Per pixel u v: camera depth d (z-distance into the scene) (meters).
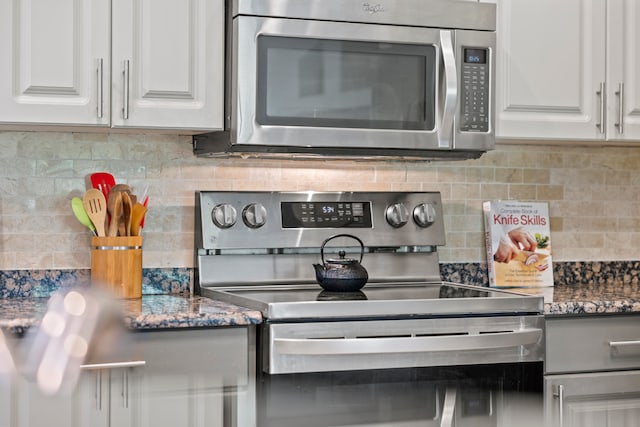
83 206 2.80
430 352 2.51
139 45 2.65
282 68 2.71
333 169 3.16
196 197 2.98
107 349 2.35
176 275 2.99
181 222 3.00
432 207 3.10
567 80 3.05
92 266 2.77
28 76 2.54
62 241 2.88
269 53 2.70
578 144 3.32
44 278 2.86
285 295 2.65
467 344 2.51
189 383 2.40
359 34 2.78
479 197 3.33
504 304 2.62
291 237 2.96
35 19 2.54
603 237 3.47
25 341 2.31
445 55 2.84
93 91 2.60
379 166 3.21
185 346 2.40
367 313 2.47
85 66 2.59
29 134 2.86
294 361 2.40
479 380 2.58
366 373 2.45
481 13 2.91
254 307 2.50
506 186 3.36
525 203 3.33
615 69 3.09
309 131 2.74
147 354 2.37
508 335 2.56
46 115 2.56
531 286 3.29
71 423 2.31
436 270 3.15
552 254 3.40
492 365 2.59
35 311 2.48
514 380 2.63
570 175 3.43
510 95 3.00
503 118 3.00
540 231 3.33
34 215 2.86
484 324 2.59
